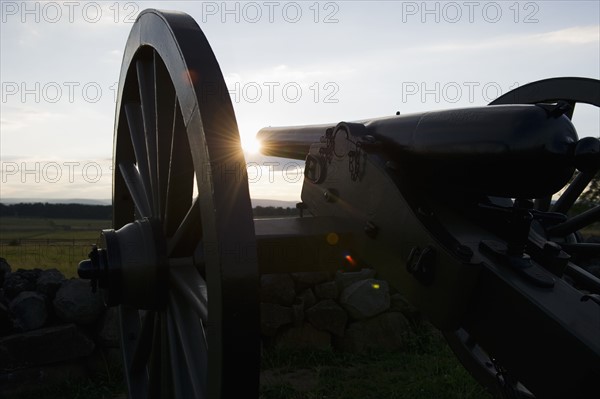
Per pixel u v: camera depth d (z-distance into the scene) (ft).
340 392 11.66
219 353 4.76
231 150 4.91
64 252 45.44
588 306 4.75
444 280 5.42
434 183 6.28
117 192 8.96
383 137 6.85
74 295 12.35
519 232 5.24
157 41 6.10
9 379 11.37
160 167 6.56
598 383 4.33
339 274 15.49
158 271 6.30
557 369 4.59
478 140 5.25
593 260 16.34
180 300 6.12
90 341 12.17
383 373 12.85
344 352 14.48
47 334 11.75
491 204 5.89
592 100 8.80
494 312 5.12
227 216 4.77
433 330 15.74
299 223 7.30
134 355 7.52
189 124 5.18
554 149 4.80
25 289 12.85
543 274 5.10
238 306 4.73
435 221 5.86
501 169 5.13
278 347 13.97
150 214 7.18
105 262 6.35
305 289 14.97
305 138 9.43
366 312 14.70
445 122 5.84
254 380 4.86
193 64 5.19
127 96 8.11
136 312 8.84
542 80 9.60
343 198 7.33
